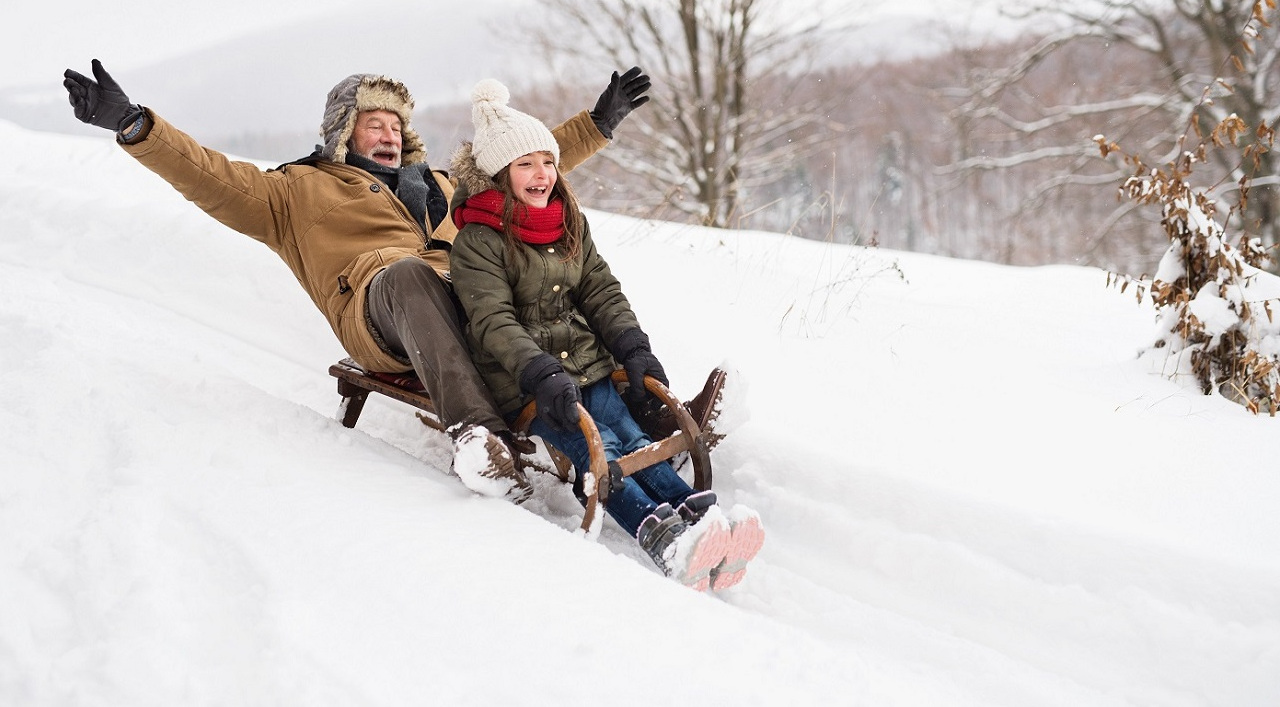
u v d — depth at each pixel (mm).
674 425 5738
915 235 62812
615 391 5703
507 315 5297
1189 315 7297
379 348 5918
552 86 30172
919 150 38688
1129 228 30562
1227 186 24422
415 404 5719
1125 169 28156
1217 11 24812
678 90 28375
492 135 5438
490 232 5445
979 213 41406
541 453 6004
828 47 29203
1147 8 26984
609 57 29125
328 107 6887
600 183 26250
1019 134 30609
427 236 6789
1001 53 30531
